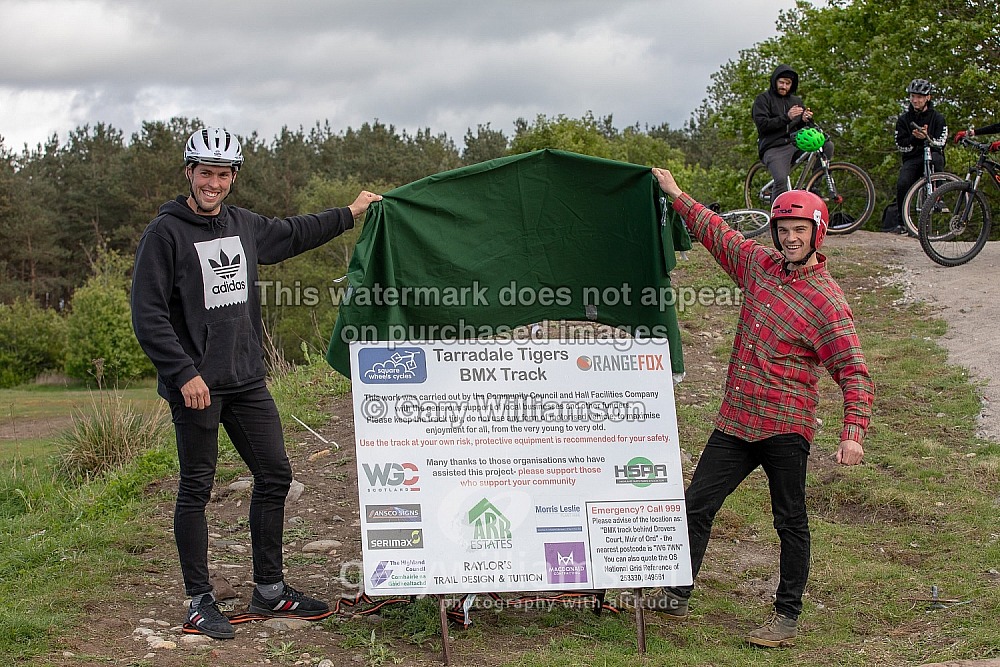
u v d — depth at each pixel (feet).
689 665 13.69
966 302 32.63
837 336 14.01
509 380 14.88
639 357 15.21
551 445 14.74
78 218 207.41
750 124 94.38
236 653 13.44
